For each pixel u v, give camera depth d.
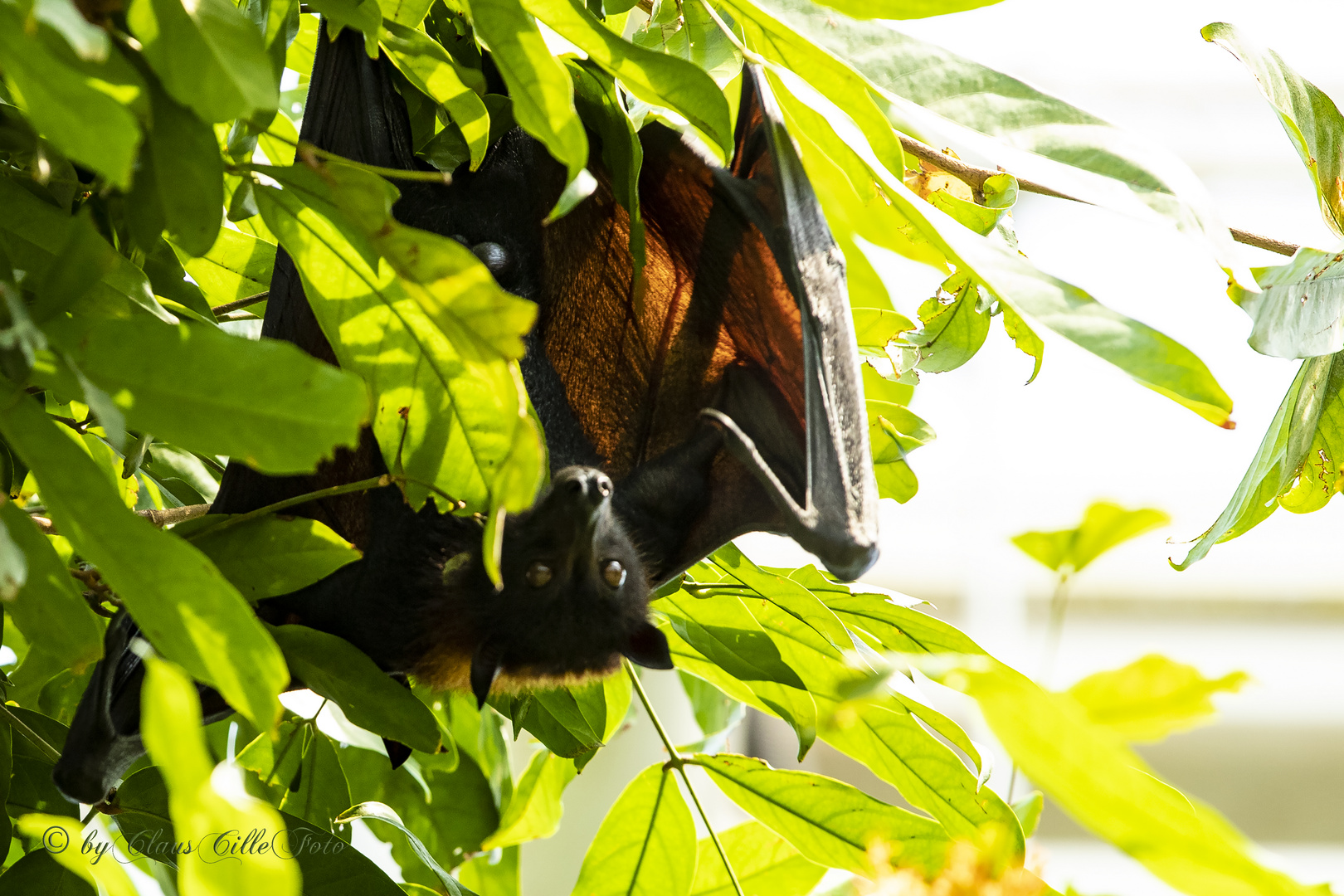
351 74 4.93
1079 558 4.28
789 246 4.91
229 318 4.96
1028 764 3.27
